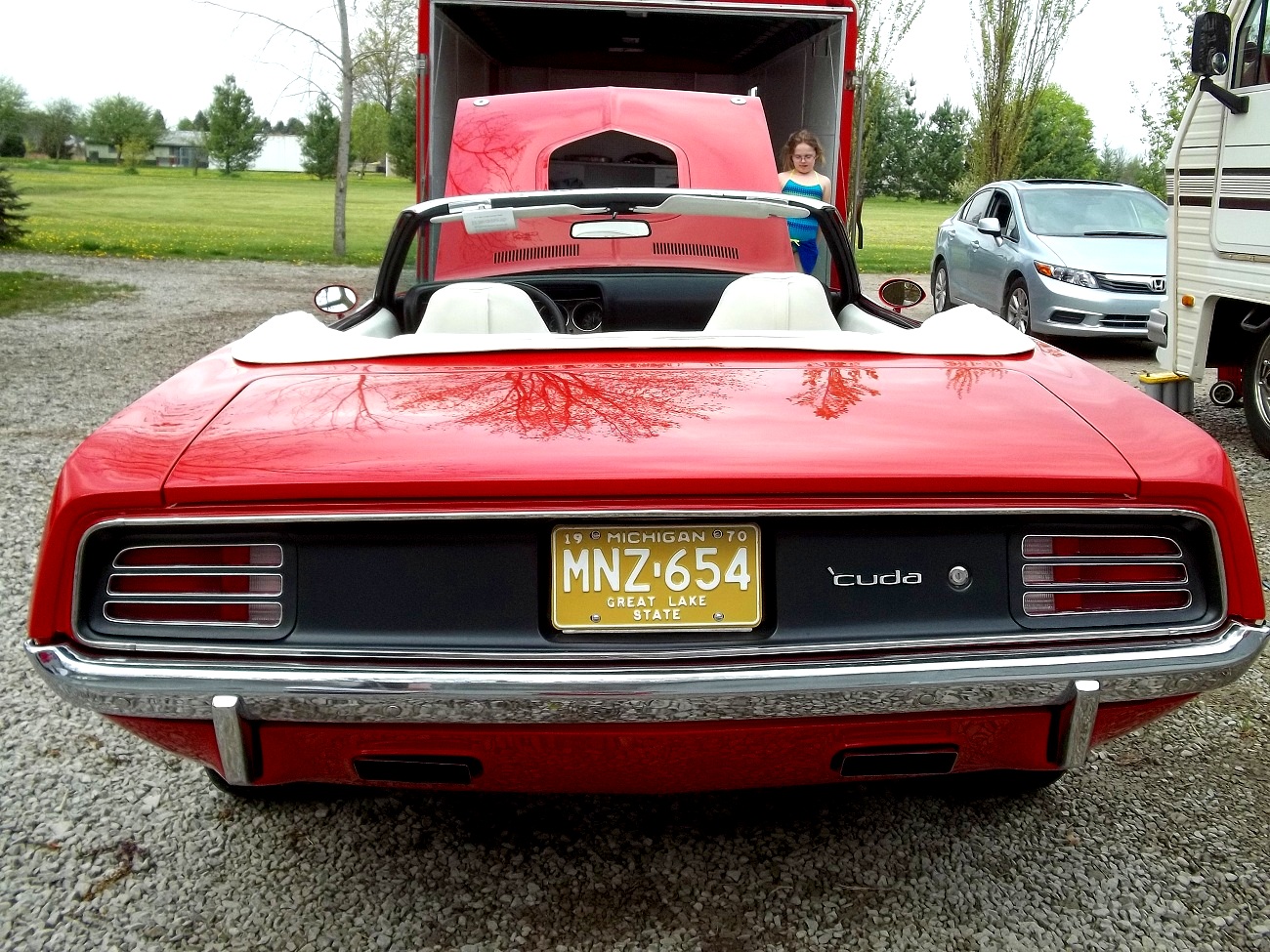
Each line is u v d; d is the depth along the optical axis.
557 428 2.00
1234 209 6.26
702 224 4.01
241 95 100.19
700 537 1.90
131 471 1.93
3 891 2.42
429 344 2.51
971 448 1.96
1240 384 7.51
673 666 1.86
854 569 1.91
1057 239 10.91
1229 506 1.96
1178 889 2.43
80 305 14.04
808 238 4.00
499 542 1.90
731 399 2.15
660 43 10.14
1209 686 1.96
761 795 2.85
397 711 1.86
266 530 1.90
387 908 2.38
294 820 2.74
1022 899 2.40
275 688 1.84
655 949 2.24
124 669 1.87
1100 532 1.94
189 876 2.49
